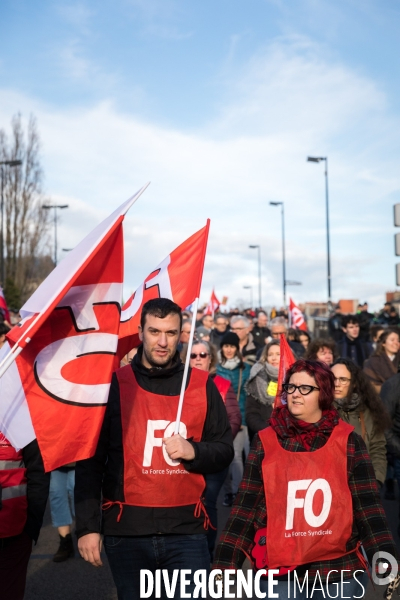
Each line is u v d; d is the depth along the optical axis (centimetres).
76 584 583
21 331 359
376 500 350
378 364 905
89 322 364
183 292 483
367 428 568
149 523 369
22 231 4612
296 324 1925
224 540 351
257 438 362
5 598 385
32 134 4662
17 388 371
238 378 845
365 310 2400
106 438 379
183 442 369
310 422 363
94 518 364
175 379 397
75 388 359
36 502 388
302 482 348
